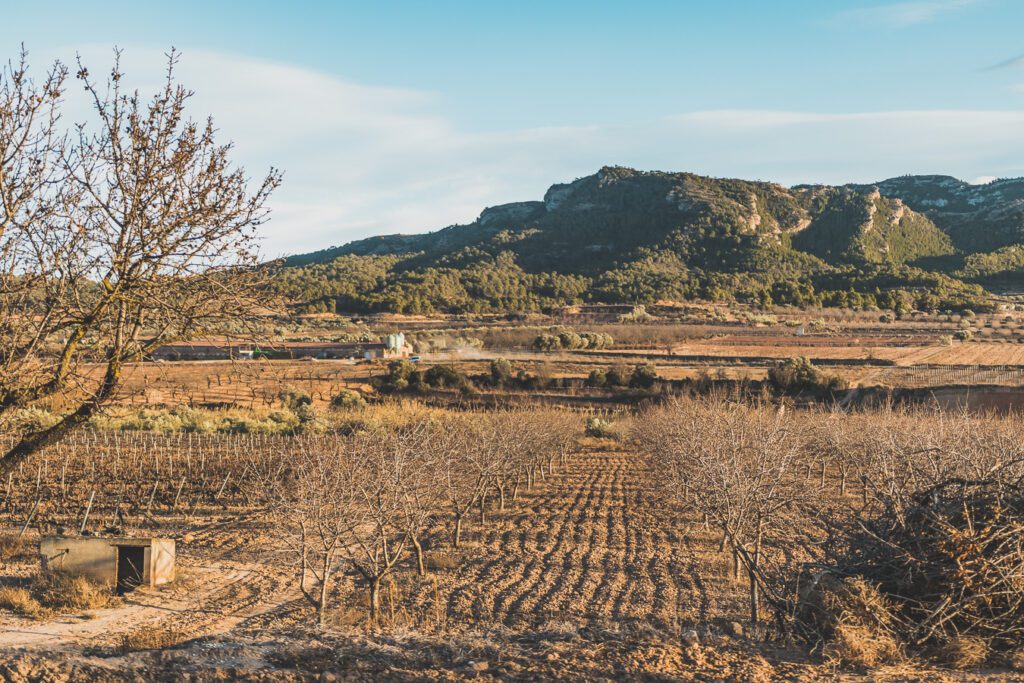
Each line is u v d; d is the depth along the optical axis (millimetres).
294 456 29219
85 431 43656
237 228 10688
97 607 16500
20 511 27344
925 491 11352
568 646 10898
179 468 34625
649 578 18625
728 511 14719
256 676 9977
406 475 16812
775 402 56125
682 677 9320
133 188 10375
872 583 10727
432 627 14234
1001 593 9750
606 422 52281
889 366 72500
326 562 15188
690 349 90000
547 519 26797
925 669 9266
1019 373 65438
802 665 9633
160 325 11062
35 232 10148
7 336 10234
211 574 19703
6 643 13266
